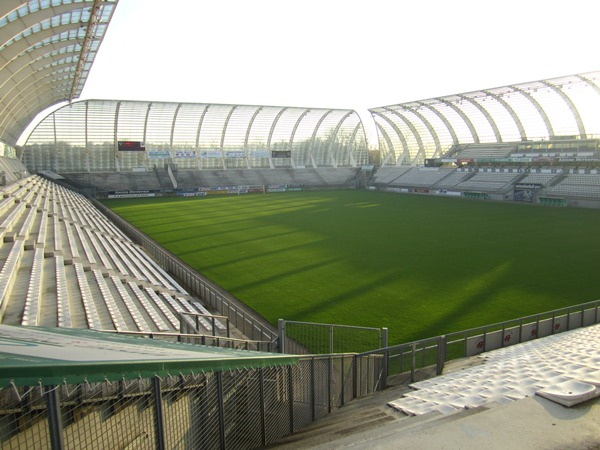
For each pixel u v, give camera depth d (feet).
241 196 271.28
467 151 278.87
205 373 15.31
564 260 98.12
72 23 107.24
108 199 255.70
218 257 106.93
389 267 94.84
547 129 232.32
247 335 57.67
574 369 26.91
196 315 43.98
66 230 99.76
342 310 69.82
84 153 275.39
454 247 113.91
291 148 331.77
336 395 36.88
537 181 227.81
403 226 149.48
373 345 56.59
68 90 216.54
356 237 129.49
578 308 66.74
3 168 154.61
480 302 71.97
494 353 45.78
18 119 205.67
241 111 288.30
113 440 11.80
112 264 76.95
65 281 54.08
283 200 244.42
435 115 274.16
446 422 11.23
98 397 11.59
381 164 346.95
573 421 10.95
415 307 70.38
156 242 126.11
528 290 77.56
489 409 11.69
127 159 286.66
